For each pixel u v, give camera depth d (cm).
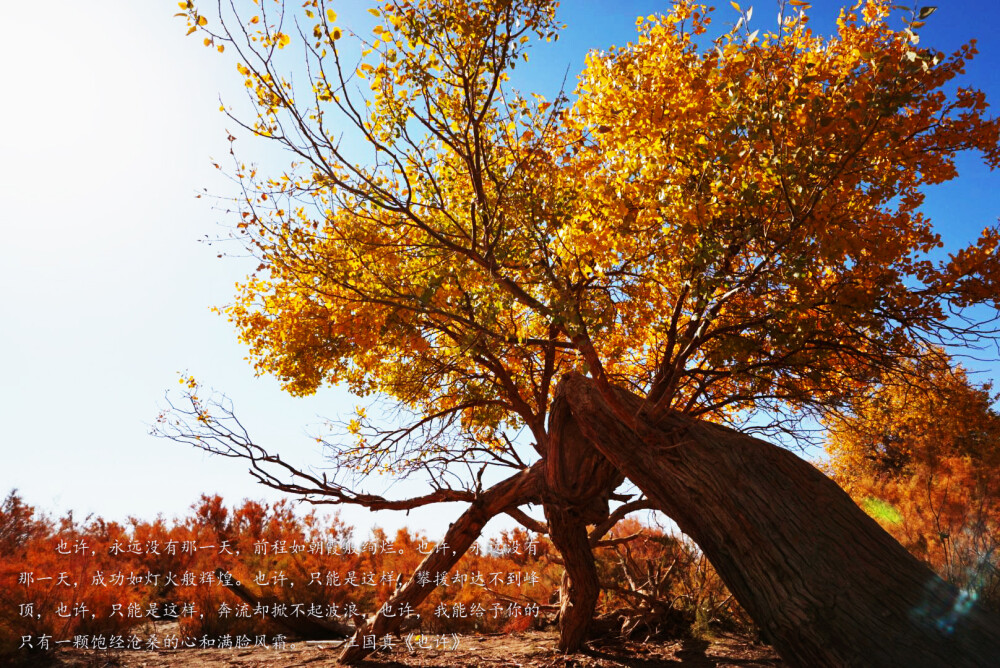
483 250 603
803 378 711
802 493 462
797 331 587
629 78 592
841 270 629
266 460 805
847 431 812
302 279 721
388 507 836
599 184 569
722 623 940
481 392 920
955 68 529
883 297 611
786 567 419
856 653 375
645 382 813
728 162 475
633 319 746
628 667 732
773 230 542
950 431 726
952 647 367
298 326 829
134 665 771
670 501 494
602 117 604
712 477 473
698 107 556
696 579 1008
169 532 1304
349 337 814
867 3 625
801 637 395
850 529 439
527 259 567
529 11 485
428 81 504
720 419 857
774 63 511
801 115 518
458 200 688
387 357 898
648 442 517
